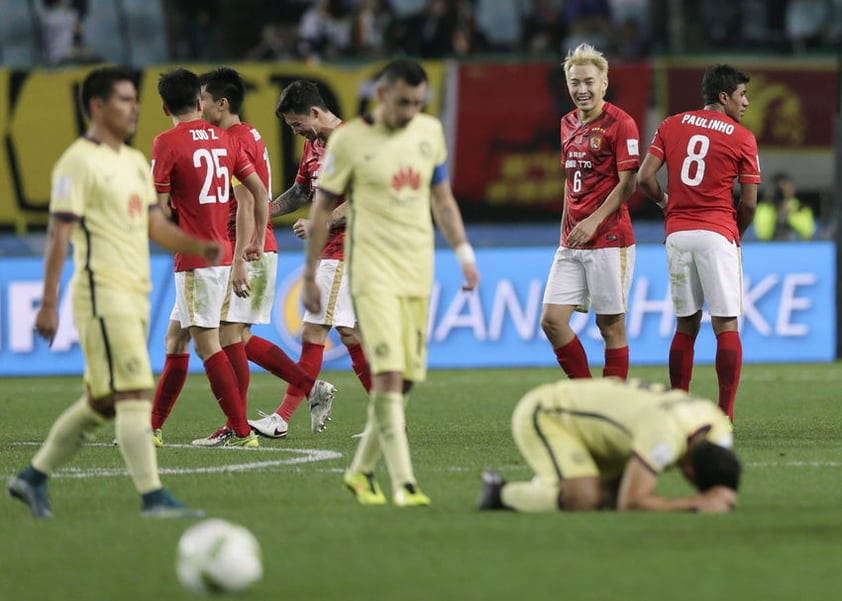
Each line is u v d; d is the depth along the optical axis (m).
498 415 40.38
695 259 34.25
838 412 40.12
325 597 16.64
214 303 33.31
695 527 20.47
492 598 16.42
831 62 70.69
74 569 18.56
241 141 35.00
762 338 59.41
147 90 66.75
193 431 37.38
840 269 59.50
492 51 79.69
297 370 35.91
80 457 31.42
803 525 20.69
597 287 34.34
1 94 67.25
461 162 69.25
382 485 26.39
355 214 23.41
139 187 22.44
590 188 34.31
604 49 80.62
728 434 21.06
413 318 23.64
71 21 80.75
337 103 68.00
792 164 70.88
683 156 34.19
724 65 34.53
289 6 82.00
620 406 21.06
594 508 21.66
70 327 58.44
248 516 22.48
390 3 80.75
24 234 67.50
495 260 59.47
